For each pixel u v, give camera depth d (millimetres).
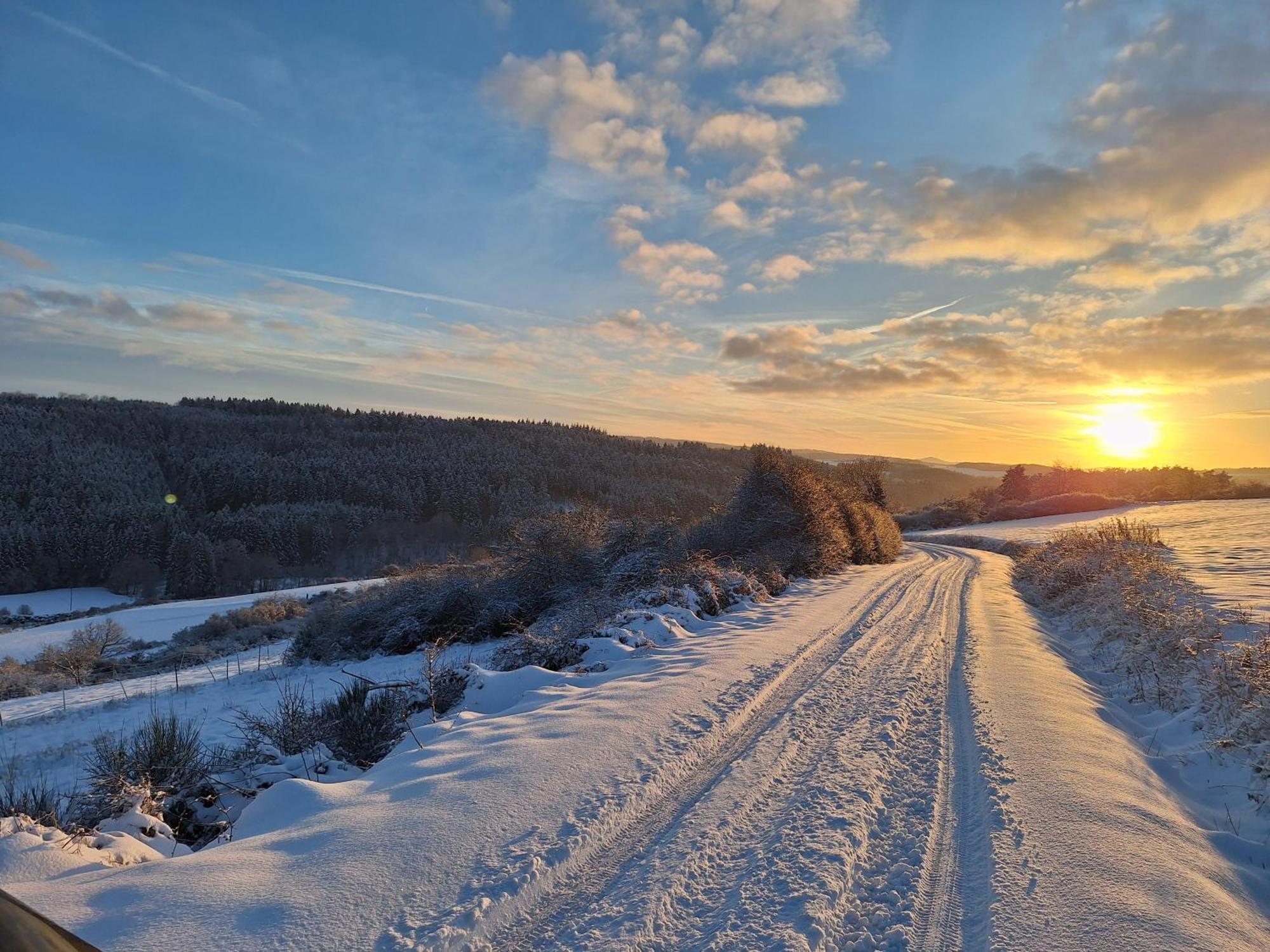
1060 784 4410
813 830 3812
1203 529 26891
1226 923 2918
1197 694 6508
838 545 22250
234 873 3285
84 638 29891
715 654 8250
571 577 15562
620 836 3775
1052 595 15422
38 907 3006
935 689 6879
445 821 3797
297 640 17547
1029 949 2766
